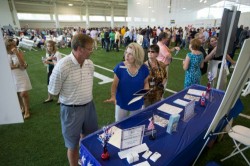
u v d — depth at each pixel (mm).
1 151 2244
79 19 22828
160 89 2375
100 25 24953
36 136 2535
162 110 1911
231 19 2375
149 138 1439
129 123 1648
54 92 1476
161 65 2373
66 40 12242
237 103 2131
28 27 19312
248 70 1337
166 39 3051
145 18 16406
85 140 1396
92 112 1725
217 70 3221
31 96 3928
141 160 1207
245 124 2791
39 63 7230
